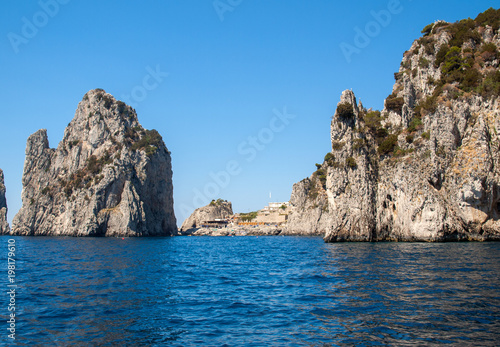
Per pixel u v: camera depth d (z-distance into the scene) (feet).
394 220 274.16
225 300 85.35
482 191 236.02
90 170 593.01
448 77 276.41
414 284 94.99
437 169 248.73
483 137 240.53
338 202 287.69
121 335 60.70
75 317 70.85
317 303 79.82
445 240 244.01
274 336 59.26
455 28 331.36
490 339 55.16
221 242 426.10
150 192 618.03
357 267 131.23
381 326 62.34
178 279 117.19
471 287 89.15
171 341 57.67
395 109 333.42
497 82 250.98
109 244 332.19
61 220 589.73
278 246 307.58
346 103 299.17
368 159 291.38
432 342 54.49
